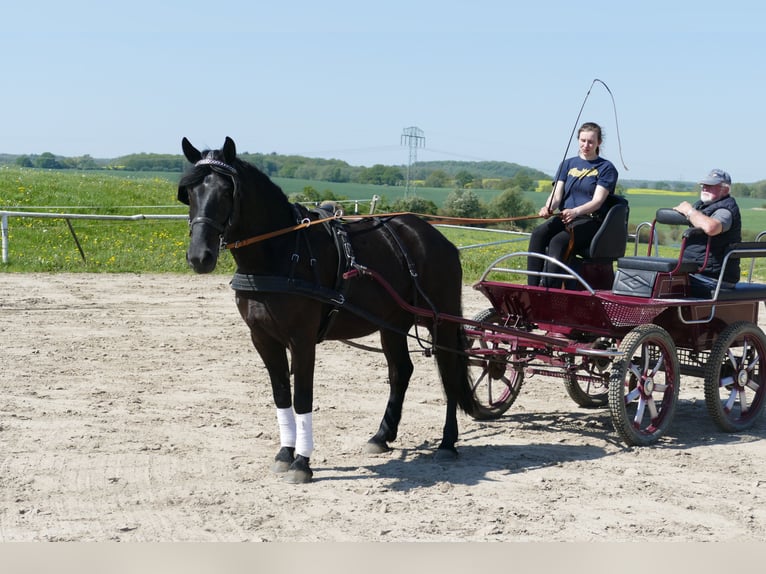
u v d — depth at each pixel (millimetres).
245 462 6023
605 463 6188
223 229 5152
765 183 80062
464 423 7387
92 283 15445
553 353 7090
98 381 8445
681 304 6543
